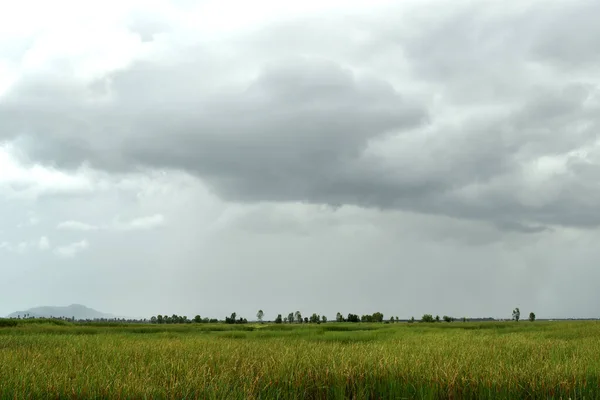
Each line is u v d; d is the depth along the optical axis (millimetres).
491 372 9195
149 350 14352
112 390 7785
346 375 9281
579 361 10805
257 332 33875
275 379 9156
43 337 22859
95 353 13484
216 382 8445
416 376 9375
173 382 8445
